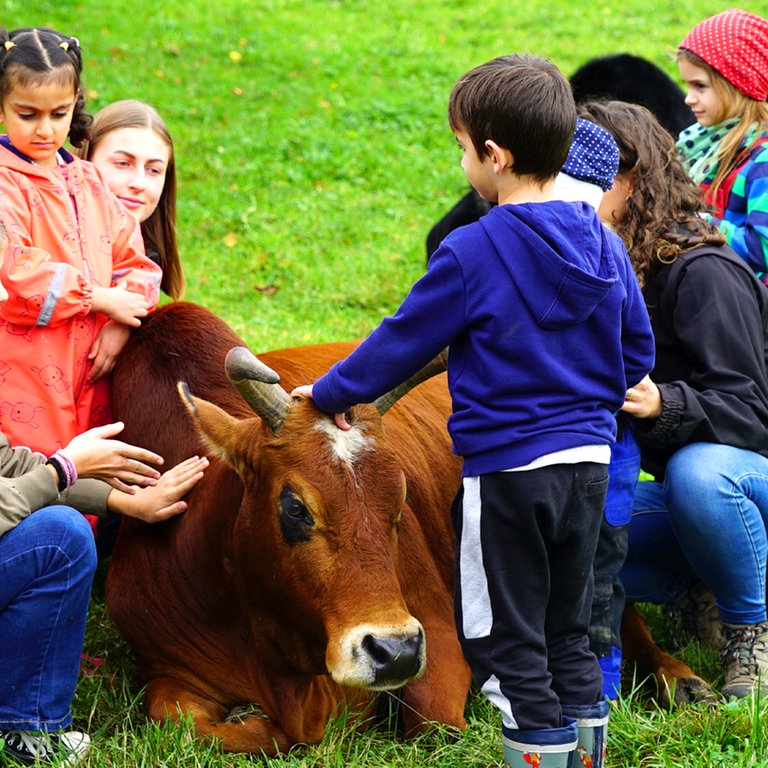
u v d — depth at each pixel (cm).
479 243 505
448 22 2533
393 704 634
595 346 518
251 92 1981
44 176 637
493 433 507
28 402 625
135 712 619
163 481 630
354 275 1359
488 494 509
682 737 588
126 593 650
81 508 629
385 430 704
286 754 594
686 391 632
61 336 636
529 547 509
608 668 631
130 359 686
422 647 521
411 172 1722
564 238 506
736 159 764
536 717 505
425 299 507
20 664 559
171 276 806
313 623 549
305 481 534
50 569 549
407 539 658
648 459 694
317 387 531
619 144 650
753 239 730
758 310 663
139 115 764
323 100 1983
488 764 568
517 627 510
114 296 649
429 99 2044
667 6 2678
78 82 639
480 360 509
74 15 2231
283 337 1135
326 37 2341
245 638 616
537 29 2514
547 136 507
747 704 598
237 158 1698
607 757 585
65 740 564
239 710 629
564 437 503
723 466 634
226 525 599
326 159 1728
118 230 677
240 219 1499
